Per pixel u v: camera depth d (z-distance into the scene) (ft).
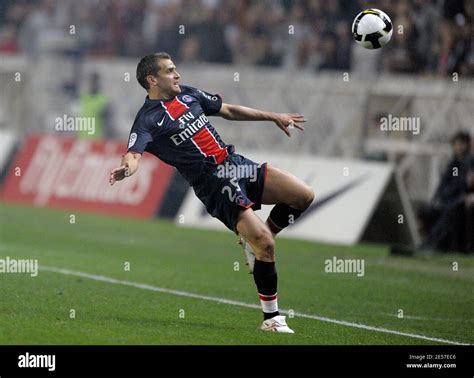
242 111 87.71
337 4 186.50
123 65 213.87
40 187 209.26
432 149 160.45
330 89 177.27
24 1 243.19
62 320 81.87
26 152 217.15
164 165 190.08
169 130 81.61
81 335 75.87
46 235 158.51
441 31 163.12
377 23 90.53
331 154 175.94
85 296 98.07
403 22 170.50
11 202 211.61
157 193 188.85
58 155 209.97
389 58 172.65
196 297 102.22
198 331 80.23
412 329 89.25
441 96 160.97
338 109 175.94
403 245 153.17
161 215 186.70
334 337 82.12
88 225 174.40
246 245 82.38
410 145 163.84
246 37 206.18
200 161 82.07
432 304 104.88
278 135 184.44
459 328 91.04
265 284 80.64
